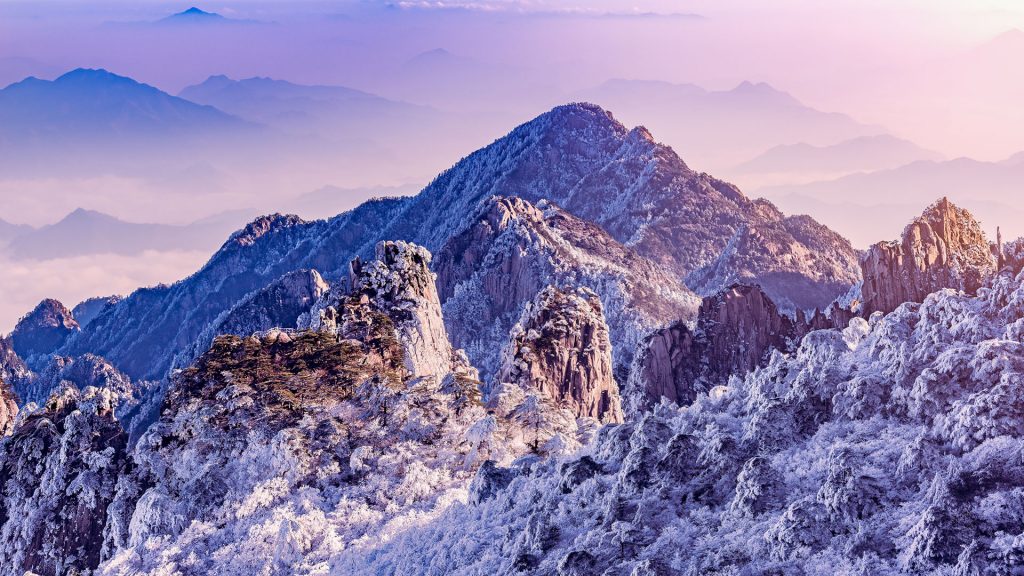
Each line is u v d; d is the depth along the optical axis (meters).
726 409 78.06
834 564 51.84
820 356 73.12
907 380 65.50
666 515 62.22
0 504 110.38
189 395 115.19
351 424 108.25
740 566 53.88
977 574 46.88
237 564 87.06
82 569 104.19
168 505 98.62
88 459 107.81
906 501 55.16
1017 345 62.28
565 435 104.38
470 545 72.56
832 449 62.31
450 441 104.88
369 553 82.19
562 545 64.81
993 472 53.75
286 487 98.69
